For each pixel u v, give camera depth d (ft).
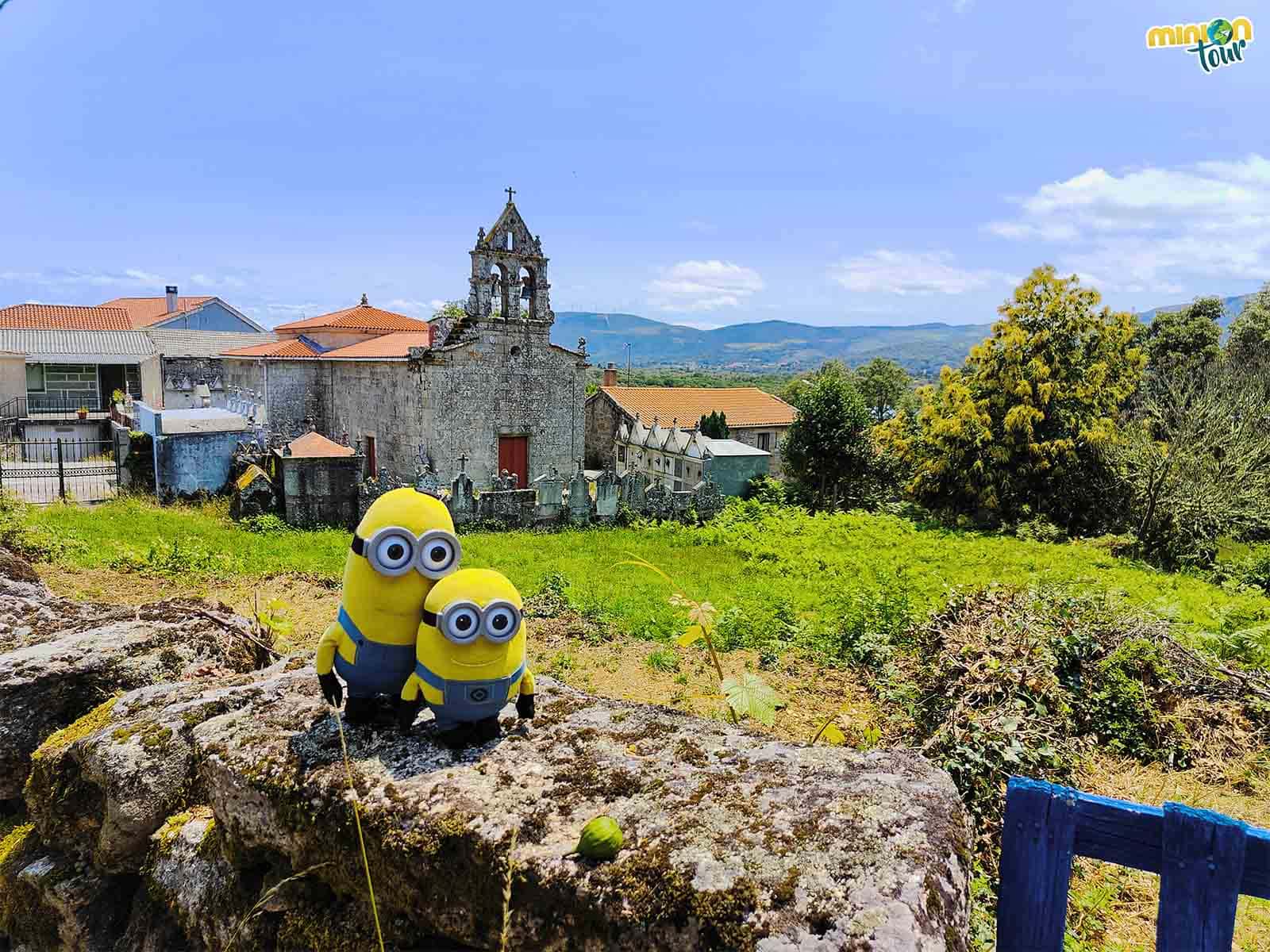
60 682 16.19
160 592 39.32
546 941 8.36
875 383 250.98
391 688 11.35
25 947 13.98
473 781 10.08
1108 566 65.05
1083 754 23.09
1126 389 95.61
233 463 73.05
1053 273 92.89
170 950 11.94
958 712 22.16
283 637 28.40
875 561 58.29
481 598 10.55
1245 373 94.63
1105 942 14.70
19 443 77.87
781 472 137.49
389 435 87.61
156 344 137.49
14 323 147.23
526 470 87.56
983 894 15.48
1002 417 93.61
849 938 7.34
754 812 9.32
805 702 28.99
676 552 63.93
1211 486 77.25
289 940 10.18
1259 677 28.35
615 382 143.64
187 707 13.57
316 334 104.94
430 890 9.08
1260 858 8.80
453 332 81.87
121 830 12.46
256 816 10.44
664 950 7.80
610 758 10.72
